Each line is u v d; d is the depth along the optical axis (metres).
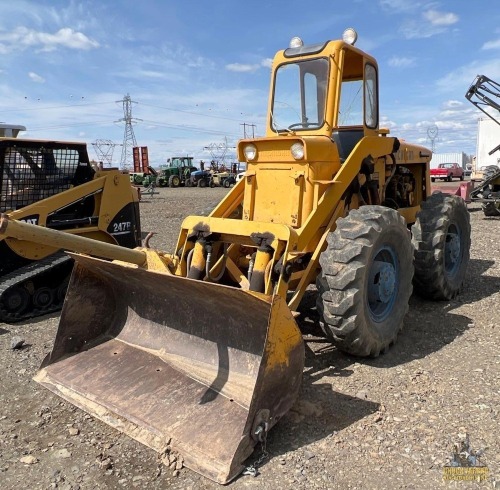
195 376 3.68
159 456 3.07
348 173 4.56
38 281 6.04
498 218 13.76
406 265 4.52
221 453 2.93
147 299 4.18
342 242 3.96
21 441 3.29
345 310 3.87
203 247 4.16
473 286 6.46
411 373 4.02
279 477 2.84
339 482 2.79
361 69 5.15
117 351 4.14
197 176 40.12
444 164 42.62
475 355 4.34
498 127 20.41
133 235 7.15
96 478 2.91
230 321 3.69
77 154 6.58
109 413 3.45
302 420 3.38
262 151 4.57
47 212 6.12
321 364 4.21
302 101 5.02
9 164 5.96
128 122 68.81
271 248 3.76
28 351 4.80
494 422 3.29
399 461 2.94
